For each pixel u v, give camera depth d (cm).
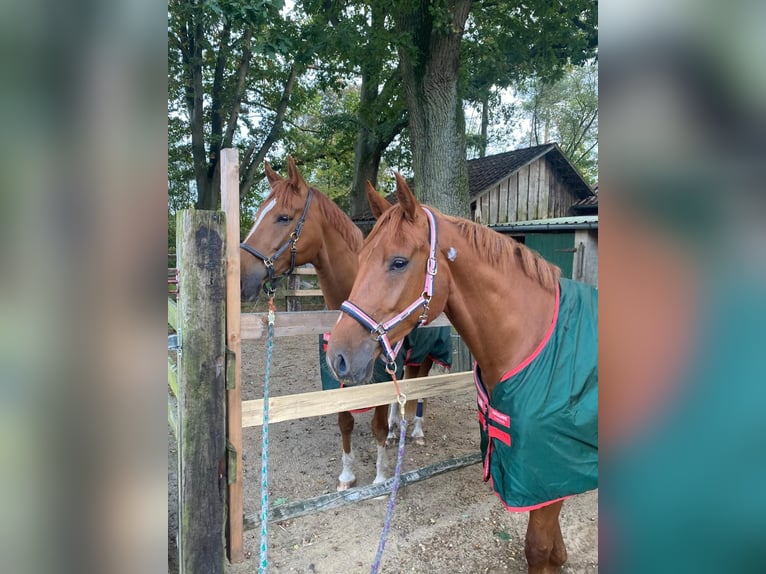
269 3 392
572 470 145
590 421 144
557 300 161
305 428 393
